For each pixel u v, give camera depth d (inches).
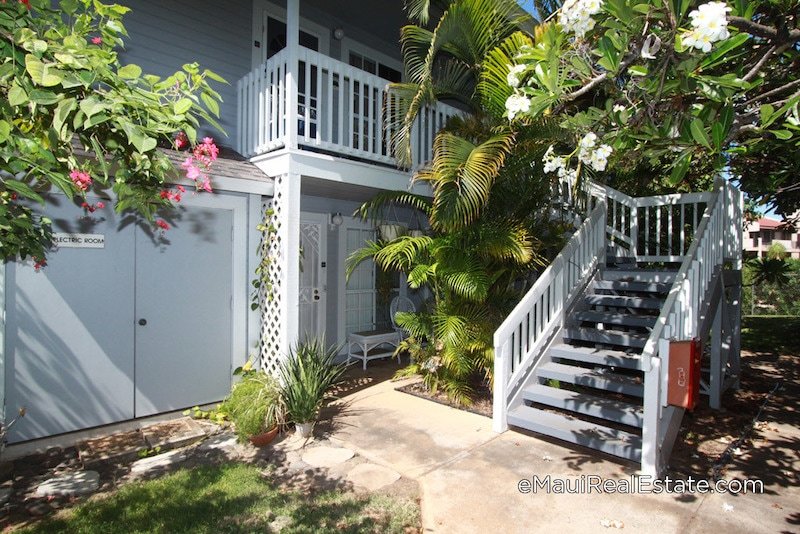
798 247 1131.3
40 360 168.9
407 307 339.0
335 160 224.2
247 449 173.8
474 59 221.6
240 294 220.8
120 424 189.2
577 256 235.3
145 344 193.6
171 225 199.9
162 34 229.8
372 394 243.8
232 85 255.6
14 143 87.0
